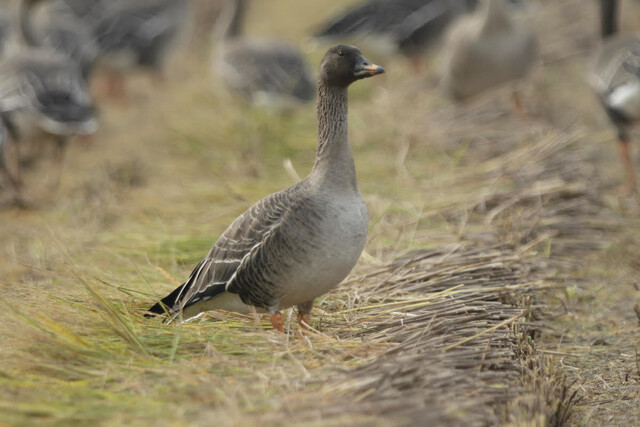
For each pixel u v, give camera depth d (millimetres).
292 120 17984
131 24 21969
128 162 15789
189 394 6688
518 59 17250
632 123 13961
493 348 7934
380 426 6074
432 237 11719
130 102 21656
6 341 7602
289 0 36938
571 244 12195
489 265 10164
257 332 8305
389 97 19828
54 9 22656
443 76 18438
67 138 15500
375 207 12781
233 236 8367
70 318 8164
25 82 15164
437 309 8945
